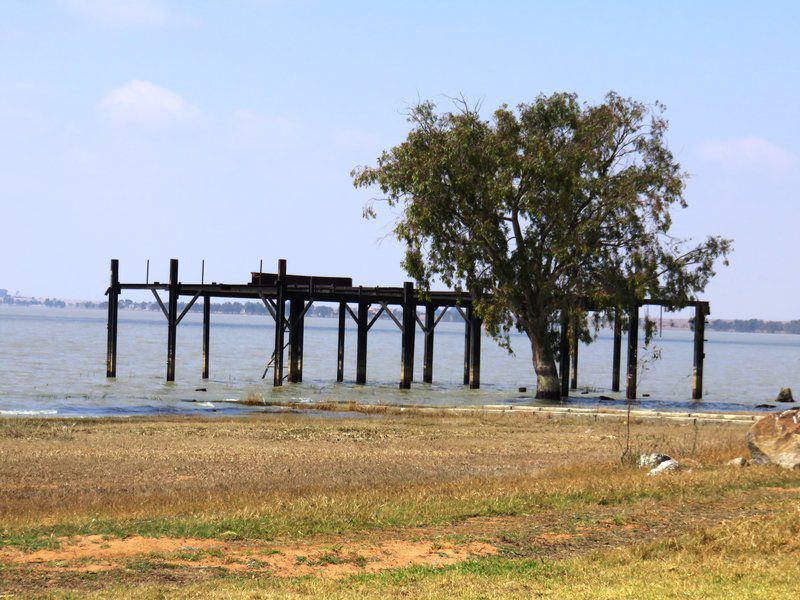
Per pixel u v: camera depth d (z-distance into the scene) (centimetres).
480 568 1359
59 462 2619
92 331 18100
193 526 1620
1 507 1925
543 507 1848
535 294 5356
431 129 5359
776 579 1290
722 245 5275
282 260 5897
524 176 5147
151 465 2605
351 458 2819
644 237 5209
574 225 5281
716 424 4056
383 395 5581
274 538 1557
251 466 2625
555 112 5272
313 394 5550
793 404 5966
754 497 1927
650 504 1856
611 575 1320
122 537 1531
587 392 6438
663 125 5281
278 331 5919
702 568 1358
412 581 1287
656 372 10431
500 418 4147
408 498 1950
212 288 6191
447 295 6350
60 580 1263
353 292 6075
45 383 6134
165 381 6450
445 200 5234
